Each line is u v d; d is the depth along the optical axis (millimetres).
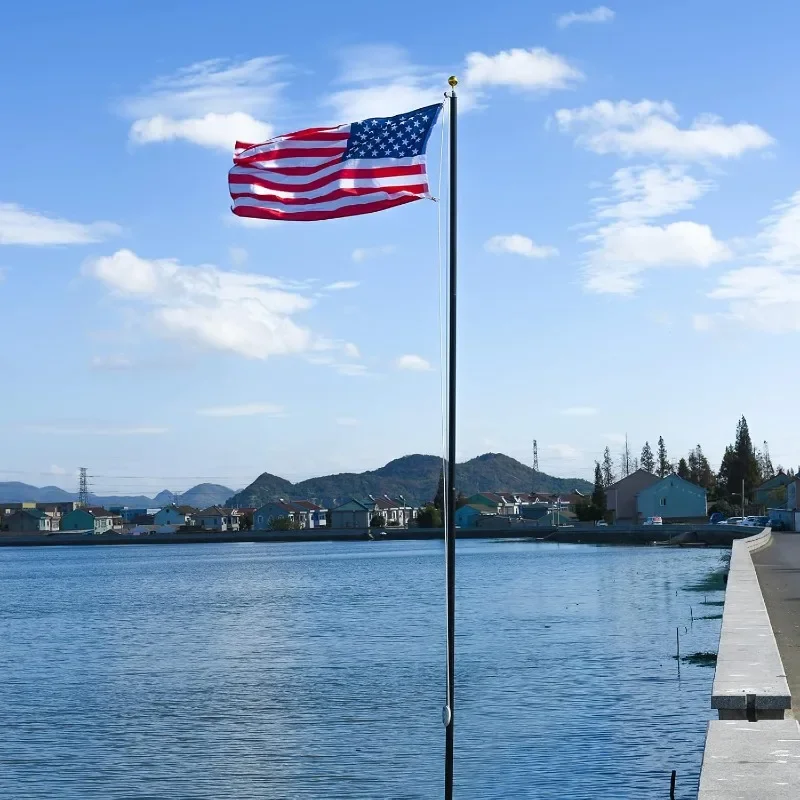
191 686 34062
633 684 30531
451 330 14492
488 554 139875
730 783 8805
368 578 95500
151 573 121500
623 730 24766
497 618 52188
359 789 21281
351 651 41406
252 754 24359
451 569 14461
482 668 35062
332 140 15695
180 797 21203
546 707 27859
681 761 21844
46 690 34219
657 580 75312
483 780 21281
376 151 15453
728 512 193000
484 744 24219
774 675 13922
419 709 28578
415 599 67438
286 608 64500
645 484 192875
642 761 21969
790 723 11203
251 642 46188
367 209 15422
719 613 49156
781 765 9383
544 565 104062
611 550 135500
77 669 39406
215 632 51312
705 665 33375
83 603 76000
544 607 57188
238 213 15719
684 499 181500
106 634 52656
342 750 24359
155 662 40625
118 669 39000
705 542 143125
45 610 70312
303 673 35969
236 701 30922
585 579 79625
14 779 22734
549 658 36656
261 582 95250
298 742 25266
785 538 90375
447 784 14375
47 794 21609
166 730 27188
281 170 15703
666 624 45812
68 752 25062
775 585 37250
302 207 15602
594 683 31016
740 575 34250
